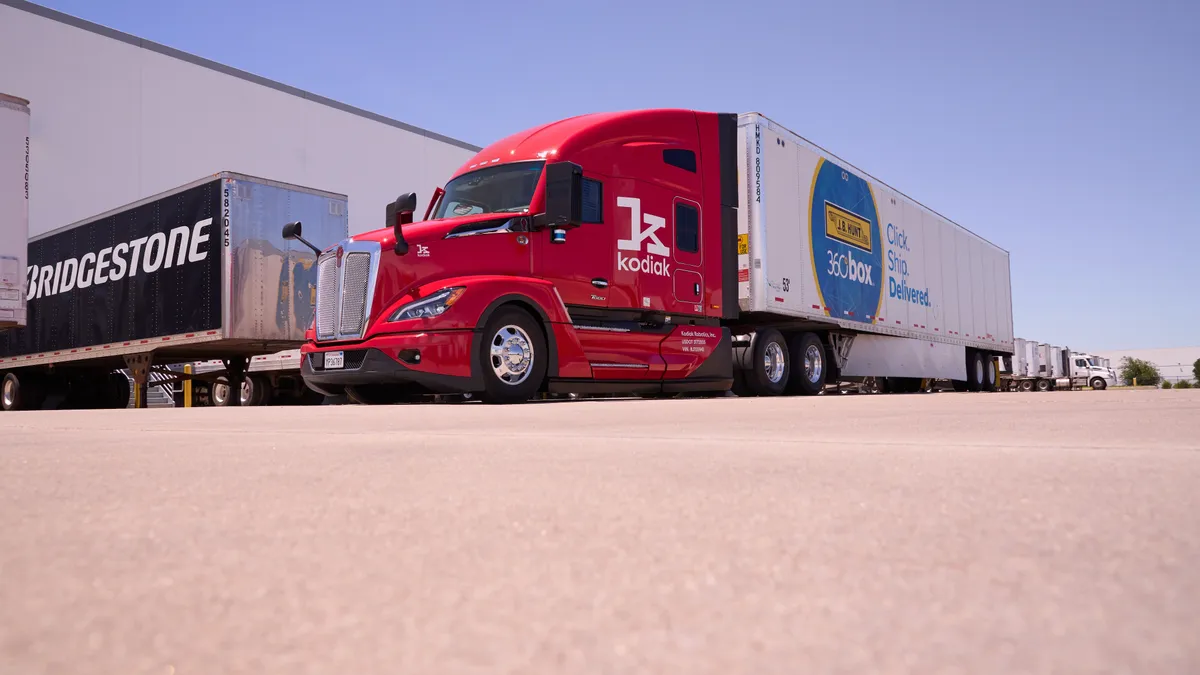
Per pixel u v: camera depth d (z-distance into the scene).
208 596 0.65
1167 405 4.28
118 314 12.18
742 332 11.07
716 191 9.45
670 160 8.93
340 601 0.63
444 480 1.42
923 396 7.62
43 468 1.64
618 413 4.38
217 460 1.79
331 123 27.88
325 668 0.48
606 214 8.21
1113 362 94.25
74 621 0.57
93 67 22.81
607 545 0.85
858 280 13.26
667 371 8.59
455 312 6.78
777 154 11.18
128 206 12.10
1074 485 1.23
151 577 0.71
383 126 29.36
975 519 0.95
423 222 7.44
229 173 10.49
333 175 27.81
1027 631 0.52
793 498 1.16
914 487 1.25
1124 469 1.42
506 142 8.35
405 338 6.71
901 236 15.12
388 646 0.52
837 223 12.73
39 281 14.05
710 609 0.60
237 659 0.49
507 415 4.26
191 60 24.69
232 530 0.95
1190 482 1.24
